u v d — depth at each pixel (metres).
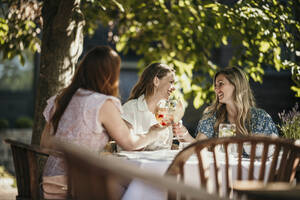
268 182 2.00
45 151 2.08
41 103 3.61
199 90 4.83
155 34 6.21
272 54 4.65
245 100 3.30
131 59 9.42
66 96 2.36
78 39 3.73
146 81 3.42
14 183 5.37
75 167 1.39
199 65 5.34
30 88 12.77
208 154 2.43
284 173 1.96
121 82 9.26
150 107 3.37
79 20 3.68
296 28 4.40
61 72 3.60
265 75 7.31
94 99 2.28
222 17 4.43
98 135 2.32
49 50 3.62
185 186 1.18
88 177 1.36
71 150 1.37
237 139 1.99
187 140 3.27
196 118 6.46
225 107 3.42
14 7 4.54
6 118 13.06
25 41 4.70
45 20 3.69
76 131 2.27
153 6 5.46
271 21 4.23
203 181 1.87
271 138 1.99
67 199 2.08
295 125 3.14
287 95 7.30
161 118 2.82
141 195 1.95
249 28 4.78
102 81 2.34
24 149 2.19
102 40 9.09
